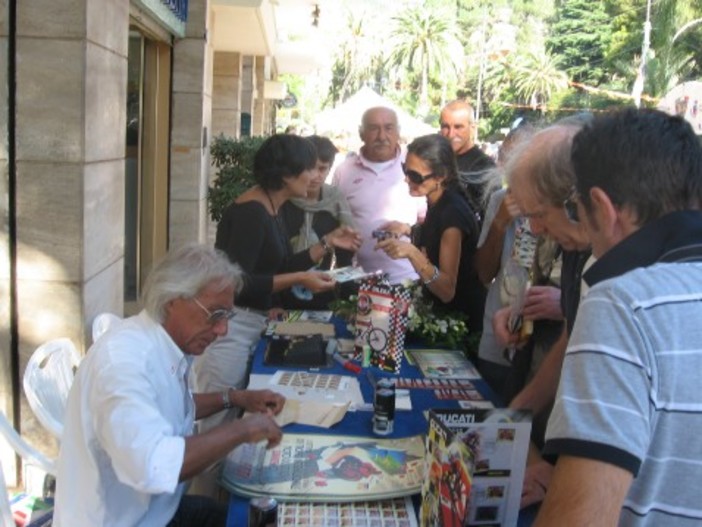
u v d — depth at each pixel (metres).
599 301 1.04
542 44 67.62
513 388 2.44
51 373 2.88
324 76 71.62
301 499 1.76
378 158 4.61
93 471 1.81
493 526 1.55
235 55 12.12
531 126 2.01
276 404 2.26
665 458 0.99
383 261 4.38
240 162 8.26
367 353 2.73
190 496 2.39
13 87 3.34
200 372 3.05
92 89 3.47
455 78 66.06
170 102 6.66
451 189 3.10
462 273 3.12
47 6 3.29
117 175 4.07
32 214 3.42
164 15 5.67
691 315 1.00
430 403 2.38
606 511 0.92
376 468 1.90
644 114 1.14
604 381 0.98
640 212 1.10
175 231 6.84
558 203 1.64
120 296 4.27
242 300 2.98
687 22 31.22
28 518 2.84
